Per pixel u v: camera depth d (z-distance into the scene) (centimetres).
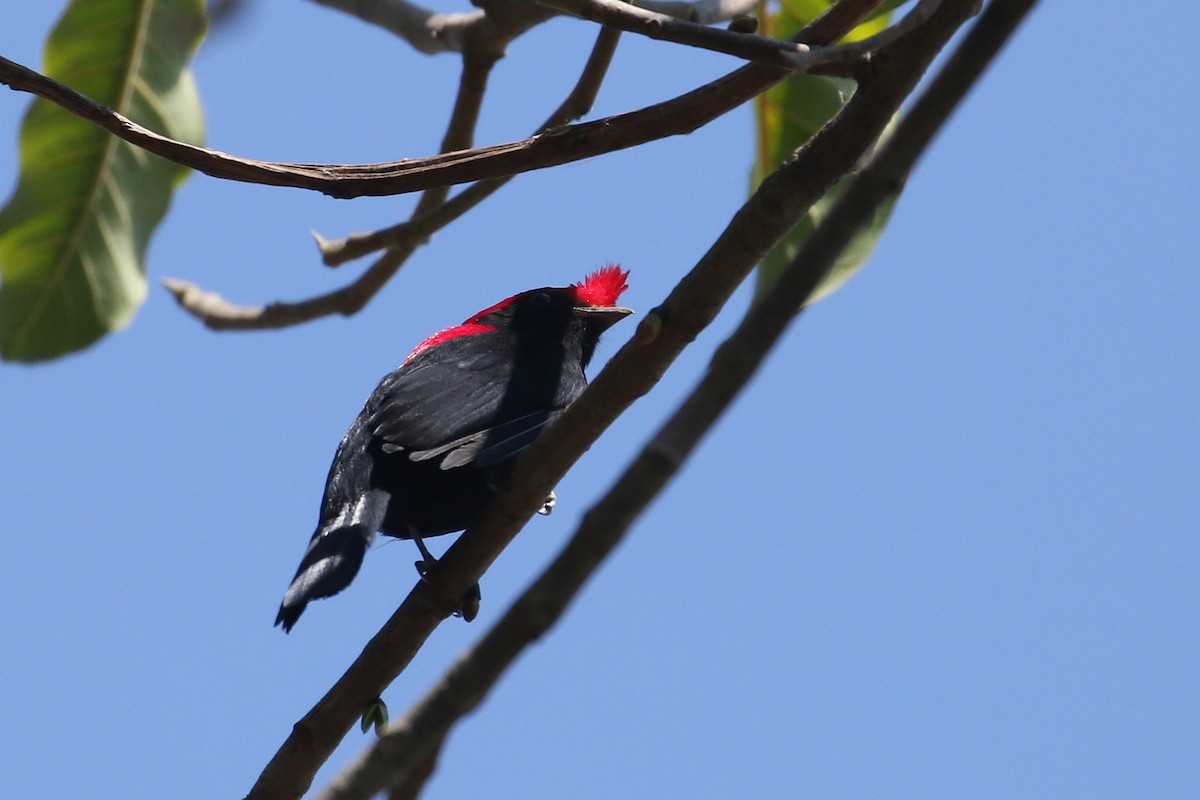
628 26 750
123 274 1345
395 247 1234
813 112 1168
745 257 784
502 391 1163
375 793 512
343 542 1008
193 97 1330
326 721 916
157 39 1301
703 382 504
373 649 919
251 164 834
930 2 714
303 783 925
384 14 1269
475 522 912
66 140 1307
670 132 808
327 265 1257
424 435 1089
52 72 1293
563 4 759
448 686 509
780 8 1171
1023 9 480
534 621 500
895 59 729
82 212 1328
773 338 497
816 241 496
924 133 487
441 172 831
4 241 1317
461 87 1245
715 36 737
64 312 1343
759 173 1192
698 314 805
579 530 504
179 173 1341
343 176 838
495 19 1192
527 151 822
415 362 1203
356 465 1083
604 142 816
